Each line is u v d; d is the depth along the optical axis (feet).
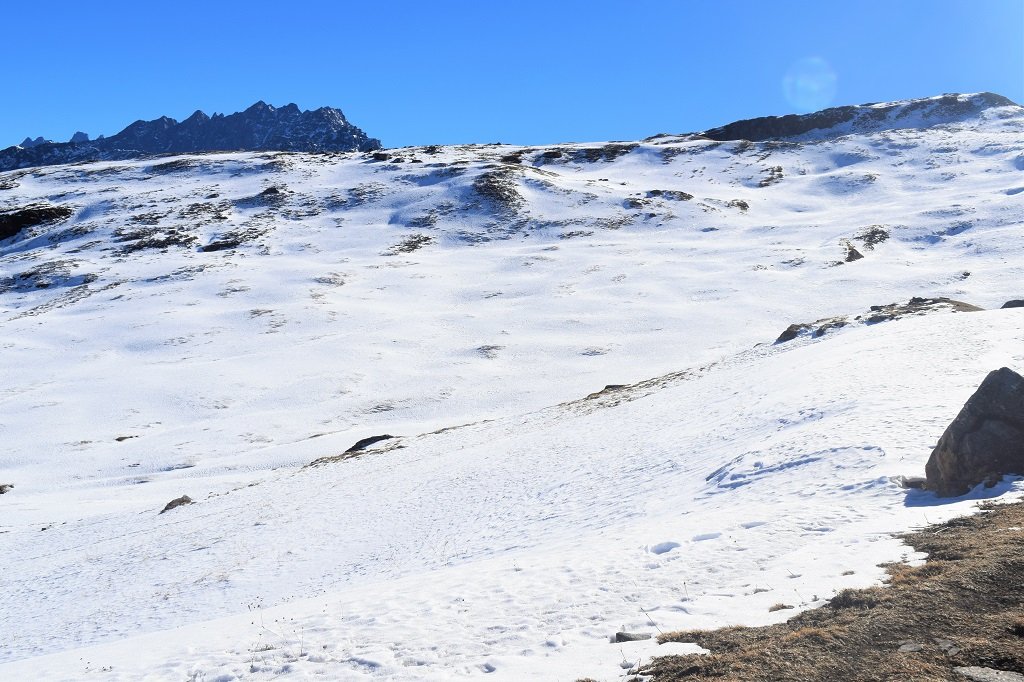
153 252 451.12
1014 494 43.62
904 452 58.90
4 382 257.96
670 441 102.06
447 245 461.78
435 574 57.67
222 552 99.50
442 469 125.90
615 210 505.66
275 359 267.80
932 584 30.37
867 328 133.69
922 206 431.02
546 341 282.97
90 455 190.90
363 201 554.05
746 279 339.98
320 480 138.92
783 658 26.22
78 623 81.10
